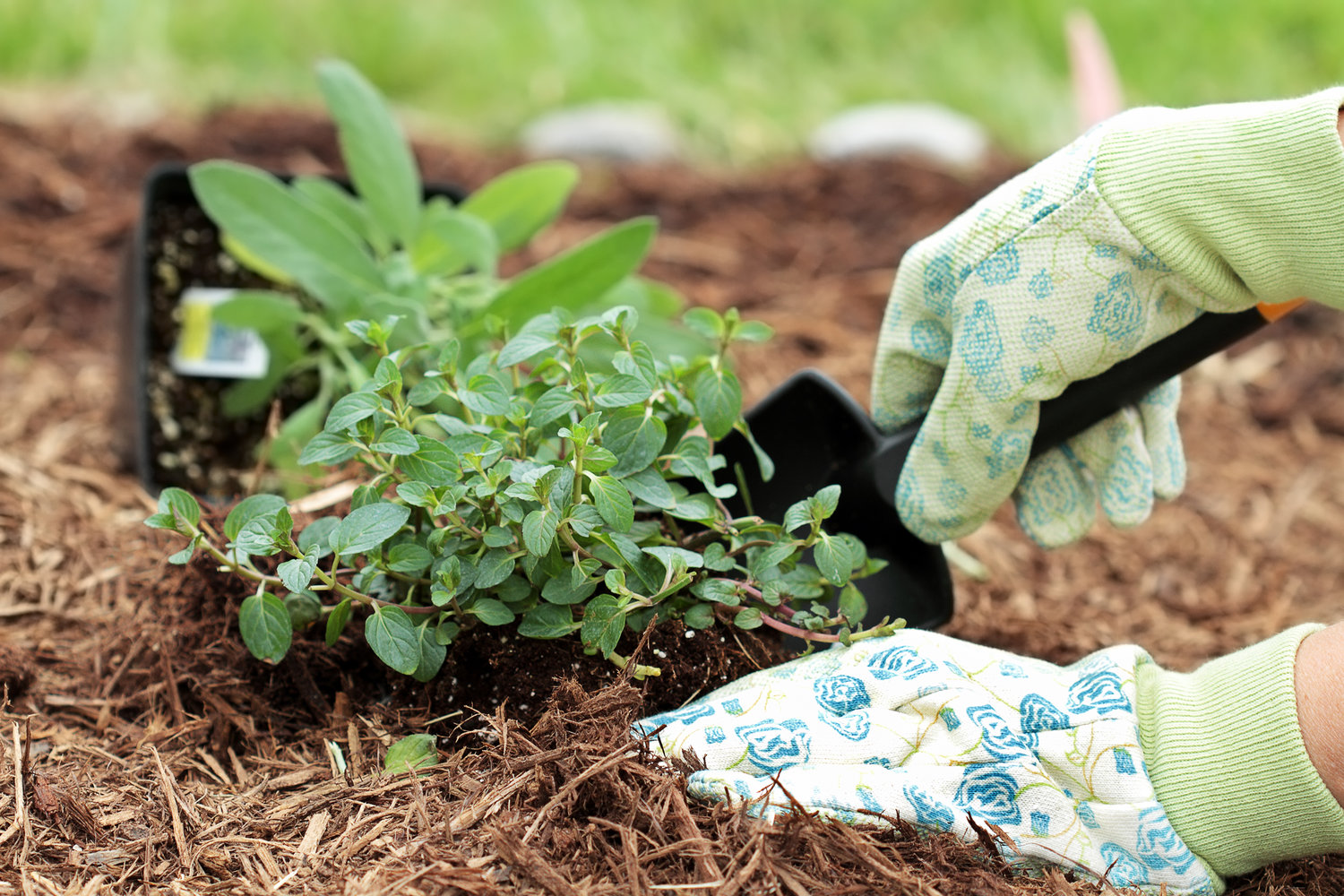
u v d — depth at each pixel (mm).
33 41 3176
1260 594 1720
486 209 1686
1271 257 986
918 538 1249
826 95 3539
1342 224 932
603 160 3084
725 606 1056
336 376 1571
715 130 3279
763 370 2232
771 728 965
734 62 3713
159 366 1683
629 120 3158
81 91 3072
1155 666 1054
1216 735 951
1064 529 1247
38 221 2494
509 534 973
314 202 1600
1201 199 975
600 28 3699
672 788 909
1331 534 1916
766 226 2826
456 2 3746
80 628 1297
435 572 981
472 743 1035
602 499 942
